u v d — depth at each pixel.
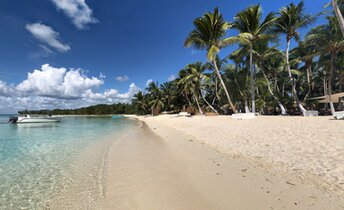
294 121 11.39
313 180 3.89
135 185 4.71
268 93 28.81
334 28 18.55
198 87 35.78
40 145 11.41
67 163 7.27
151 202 3.78
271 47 22.08
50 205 4.08
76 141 12.86
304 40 21.06
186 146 8.62
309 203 3.20
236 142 7.78
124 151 9.02
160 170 5.64
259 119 14.51
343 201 3.15
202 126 14.38
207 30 18.44
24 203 4.22
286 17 19.33
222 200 3.59
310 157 5.00
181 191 4.13
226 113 34.31
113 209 3.67
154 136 13.88
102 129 22.83
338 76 25.42
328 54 22.22
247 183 4.16
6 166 7.03
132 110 104.38
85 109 115.31
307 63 26.69
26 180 5.57
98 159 7.73
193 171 5.25
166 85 56.94
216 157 6.30
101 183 5.09
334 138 6.34
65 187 4.98
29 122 36.19
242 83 25.92
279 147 6.23
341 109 20.94
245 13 17.91
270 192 3.69
